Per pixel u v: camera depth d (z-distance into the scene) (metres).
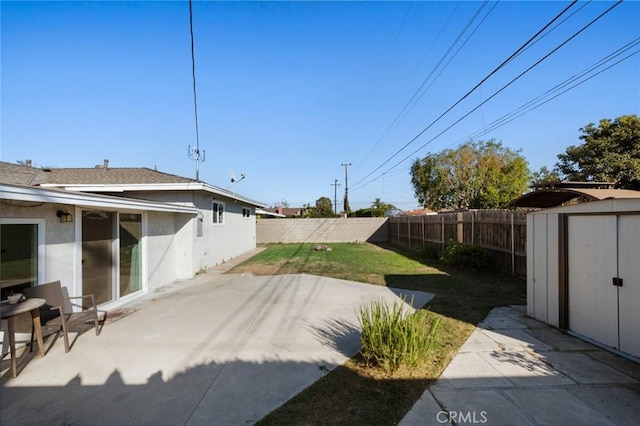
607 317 3.95
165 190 9.52
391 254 14.73
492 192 22.92
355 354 3.88
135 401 2.90
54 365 3.66
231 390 3.07
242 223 16.12
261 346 4.18
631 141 16.08
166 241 8.88
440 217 13.48
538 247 5.09
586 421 2.51
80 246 5.69
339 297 6.81
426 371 3.38
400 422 2.52
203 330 4.83
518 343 4.15
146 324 5.15
